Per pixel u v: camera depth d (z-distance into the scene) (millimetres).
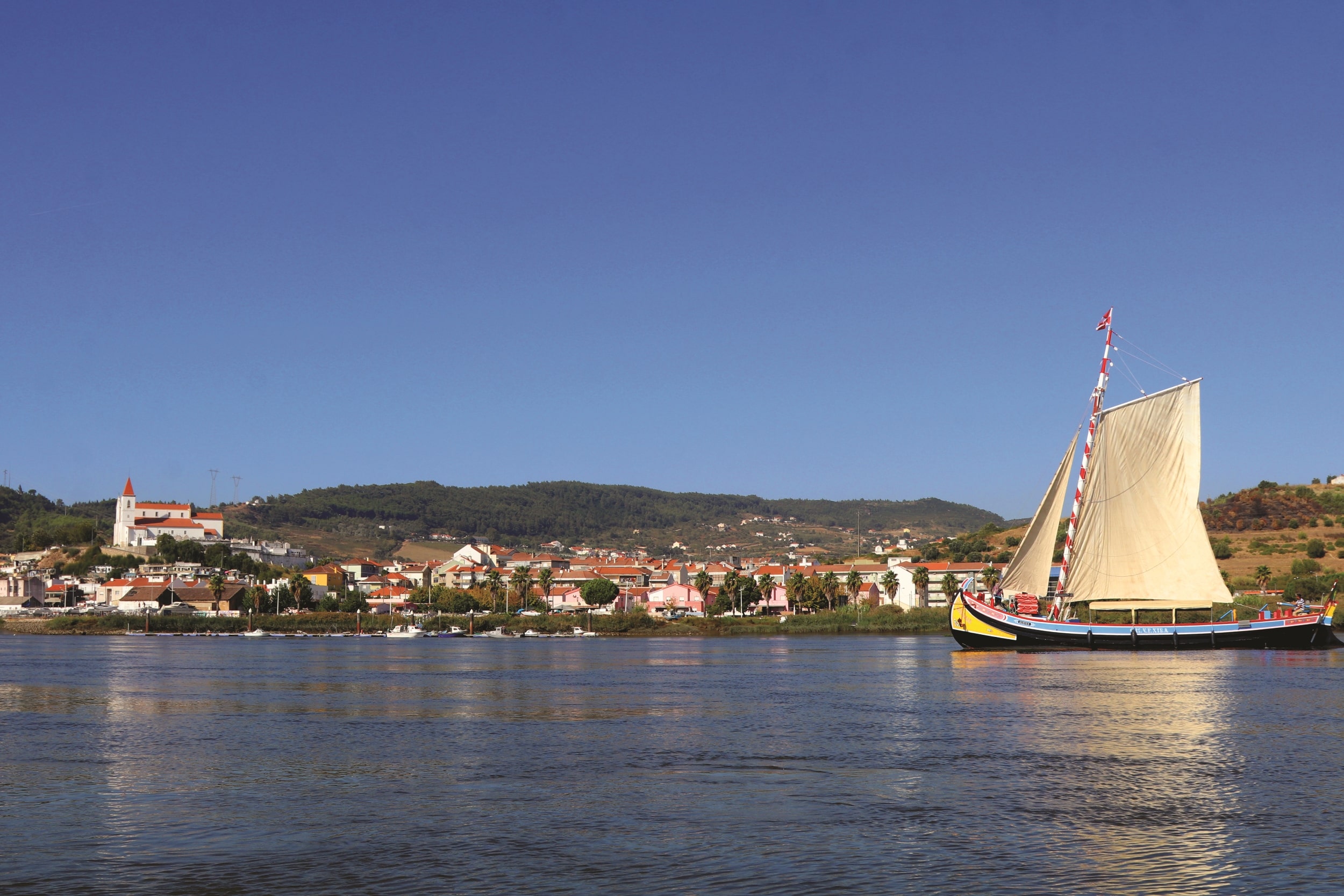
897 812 40375
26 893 30734
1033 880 31797
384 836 36812
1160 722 65750
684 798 42844
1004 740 58625
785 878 31891
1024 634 130750
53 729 64750
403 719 69312
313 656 153750
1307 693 82625
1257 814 40031
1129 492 126938
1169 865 33250
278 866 33156
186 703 80500
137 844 35875
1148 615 136250
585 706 77500
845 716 69750
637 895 30297
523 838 36406
